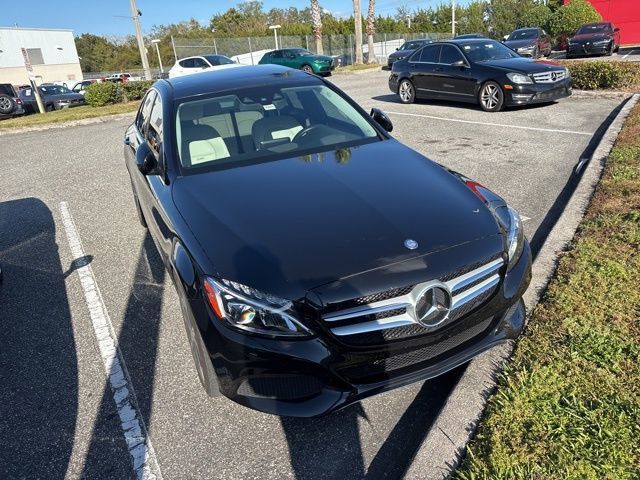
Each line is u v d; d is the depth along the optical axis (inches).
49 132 495.2
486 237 96.7
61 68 1957.4
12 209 241.9
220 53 1147.9
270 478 87.4
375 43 1393.9
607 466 76.3
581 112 358.0
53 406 108.1
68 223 218.1
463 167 248.1
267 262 88.4
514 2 1787.6
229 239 94.7
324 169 120.6
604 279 125.1
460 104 442.0
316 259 88.6
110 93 661.3
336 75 883.4
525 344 105.4
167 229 111.0
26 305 151.3
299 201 105.3
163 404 106.6
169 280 161.3
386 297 85.9
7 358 125.9
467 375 100.1
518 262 103.1
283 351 84.1
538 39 836.6
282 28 1911.9
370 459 89.7
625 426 82.9
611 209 165.8
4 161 357.1
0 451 97.0
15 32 1818.4
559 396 90.9
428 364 92.3
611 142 249.0
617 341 103.0
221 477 88.3
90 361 122.6
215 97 149.9
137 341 129.6
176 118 142.0
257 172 121.3
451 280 90.1
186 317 100.8
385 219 97.9
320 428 97.1
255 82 158.7
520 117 360.2
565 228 158.2
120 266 173.6
